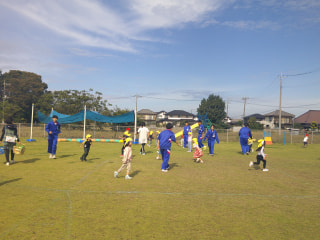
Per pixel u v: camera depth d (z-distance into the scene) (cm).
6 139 923
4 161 1018
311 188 662
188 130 1522
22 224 400
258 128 5603
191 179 744
